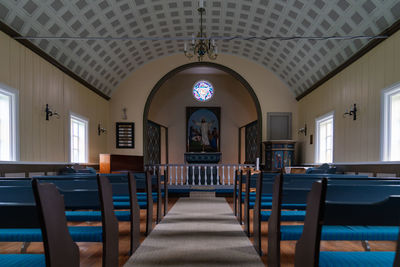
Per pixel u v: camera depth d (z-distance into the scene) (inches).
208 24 354.3
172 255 121.0
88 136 358.0
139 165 389.4
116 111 435.2
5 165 193.2
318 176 136.4
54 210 61.3
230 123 583.5
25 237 86.8
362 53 246.8
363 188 71.9
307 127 394.3
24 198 80.0
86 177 133.5
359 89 255.9
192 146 580.7
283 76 428.1
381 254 67.2
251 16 324.5
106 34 311.0
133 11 303.0
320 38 235.0
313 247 58.6
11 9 202.5
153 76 440.1
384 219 54.5
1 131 208.7
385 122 217.5
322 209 54.7
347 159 277.3
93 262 113.8
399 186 71.5
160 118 585.0
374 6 210.7
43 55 249.4
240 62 440.1
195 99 587.2
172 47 421.4
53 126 270.4
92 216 119.2
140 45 386.3
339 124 296.5
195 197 337.1
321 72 334.3
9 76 206.7
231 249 129.0
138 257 118.6
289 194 99.0
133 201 125.1
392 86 206.5
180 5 312.7
